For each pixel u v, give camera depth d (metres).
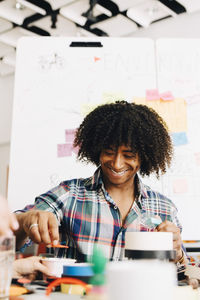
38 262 0.75
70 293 0.60
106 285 0.37
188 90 1.75
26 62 1.75
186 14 3.34
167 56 1.79
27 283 0.67
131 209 1.10
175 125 1.71
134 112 1.13
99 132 1.10
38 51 1.76
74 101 1.72
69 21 3.43
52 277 0.73
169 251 0.67
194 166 1.67
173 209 1.20
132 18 3.32
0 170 5.62
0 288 0.51
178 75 1.77
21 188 1.61
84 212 1.08
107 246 1.05
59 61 1.75
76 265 0.66
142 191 1.15
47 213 0.85
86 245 1.04
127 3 3.17
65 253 1.06
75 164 1.64
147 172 1.22
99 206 1.09
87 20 3.43
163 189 1.64
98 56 1.77
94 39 1.79
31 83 1.73
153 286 0.34
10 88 4.98
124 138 1.03
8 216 0.54
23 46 1.76
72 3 3.18
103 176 1.14
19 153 1.65
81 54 1.77
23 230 0.88
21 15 3.42
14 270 0.73
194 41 1.81
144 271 0.35
